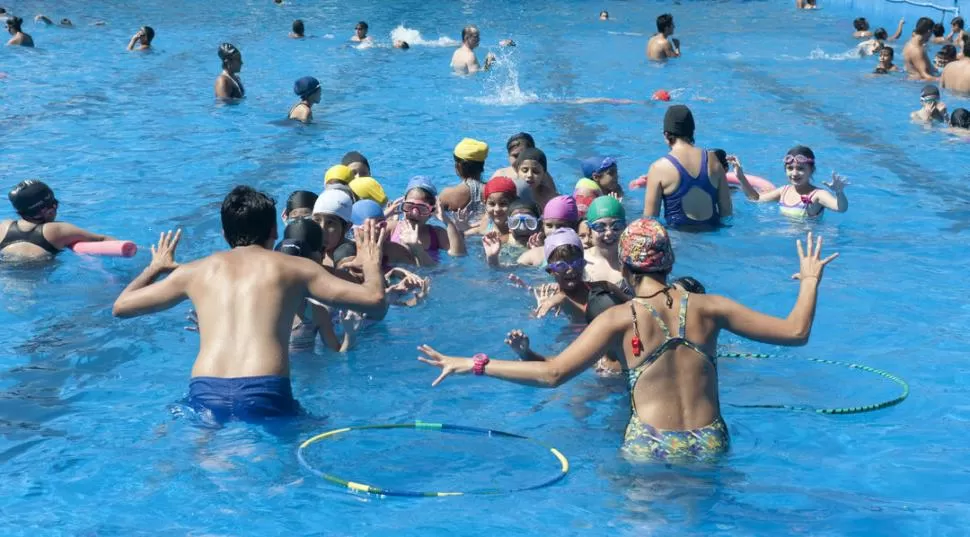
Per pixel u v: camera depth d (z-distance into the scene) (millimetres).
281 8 27688
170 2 28438
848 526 4035
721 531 3990
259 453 4613
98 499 4227
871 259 7832
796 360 5922
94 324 6406
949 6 23234
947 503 4246
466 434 4902
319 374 5652
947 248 8125
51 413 5102
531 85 16156
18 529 3975
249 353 4910
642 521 4074
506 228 7941
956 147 11859
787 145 12031
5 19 22984
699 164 8664
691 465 4488
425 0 30281
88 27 22797
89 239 7902
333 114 13641
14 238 7641
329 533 3969
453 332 6301
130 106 13961
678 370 4520
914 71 16906
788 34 23078
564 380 4422
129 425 4949
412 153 11438
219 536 3934
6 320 6445
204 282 5043
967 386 5531
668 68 18047
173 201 9422
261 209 5203
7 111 13453
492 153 11430
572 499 4246
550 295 6594
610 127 13008
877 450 4762
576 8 28828
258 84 15906
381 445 4750
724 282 7273
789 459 4652
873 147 11898
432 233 7926
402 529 3998
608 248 6887
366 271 5047
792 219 8992
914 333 6324
